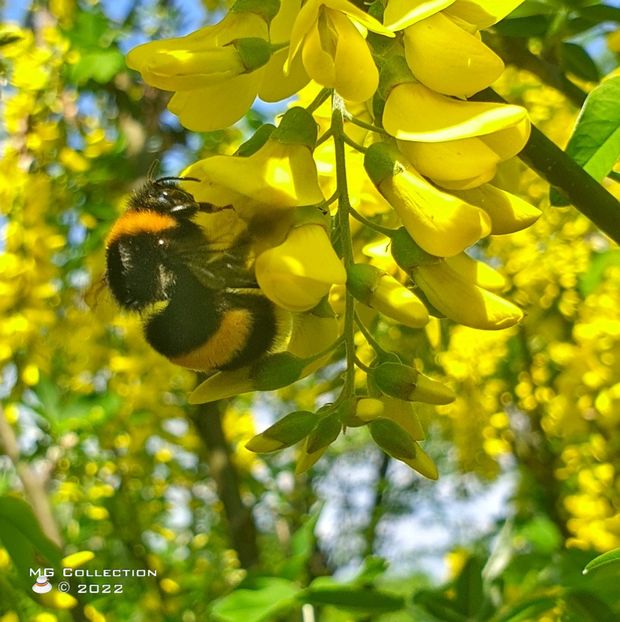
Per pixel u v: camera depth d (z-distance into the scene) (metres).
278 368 0.09
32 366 0.24
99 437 0.26
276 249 0.08
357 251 0.11
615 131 0.11
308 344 0.09
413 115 0.08
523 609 0.13
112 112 0.27
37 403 0.24
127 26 0.26
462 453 0.30
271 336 0.10
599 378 0.24
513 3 0.08
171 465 0.29
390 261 0.10
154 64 0.08
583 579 0.13
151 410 0.27
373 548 0.39
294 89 0.09
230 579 0.29
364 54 0.08
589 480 0.24
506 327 0.08
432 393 0.09
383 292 0.08
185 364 0.11
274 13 0.09
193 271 0.11
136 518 0.28
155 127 0.26
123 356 0.26
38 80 0.24
